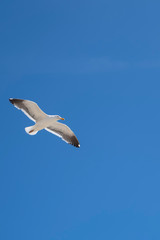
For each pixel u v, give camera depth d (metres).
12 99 16.31
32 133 16.34
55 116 16.47
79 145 17.61
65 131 17.59
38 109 16.19
